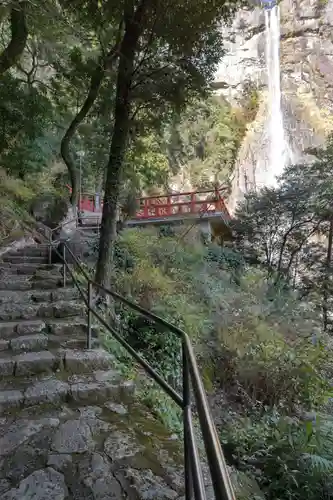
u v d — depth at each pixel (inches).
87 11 206.5
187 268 269.6
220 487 24.1
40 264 232.1
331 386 179.6
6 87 277.1
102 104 280.4
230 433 137.5
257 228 393.1
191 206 430.9
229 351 188.1
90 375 112.4
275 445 118.2
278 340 192.5
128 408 97.7
